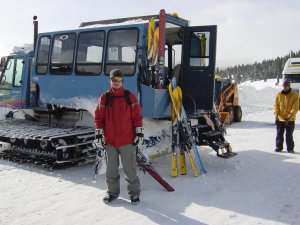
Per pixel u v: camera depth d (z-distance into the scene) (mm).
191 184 5793
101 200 4980
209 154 8141
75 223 4188
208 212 4605
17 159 6926
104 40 6879
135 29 6484
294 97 8320
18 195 5094
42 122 8227
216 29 7246
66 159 6531
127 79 6508
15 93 8438
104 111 4824
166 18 6809
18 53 8438
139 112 4836
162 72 6445
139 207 4734
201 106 7512
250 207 4805
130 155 4805
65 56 7453
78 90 7223
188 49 7562
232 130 12273
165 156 7867
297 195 5312
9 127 7418
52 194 5176
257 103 28594
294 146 8844
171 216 4453
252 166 7059
